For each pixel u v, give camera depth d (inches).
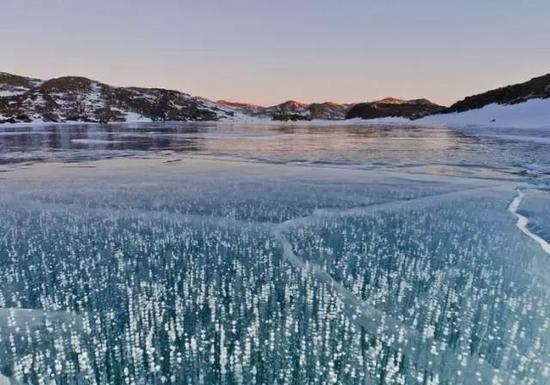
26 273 302.5
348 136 1980.8
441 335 217.5
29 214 461.1
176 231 397.7
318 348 204.7
